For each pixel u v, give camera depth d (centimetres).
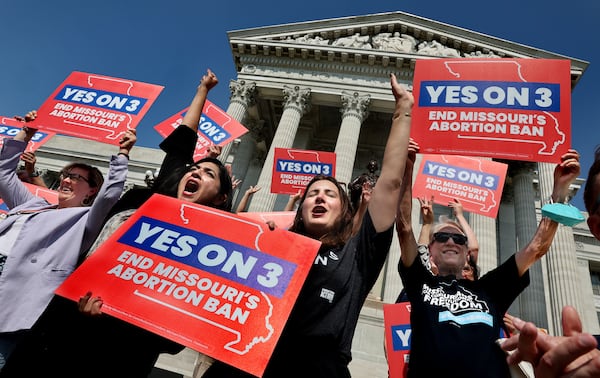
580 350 131
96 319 299
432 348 325
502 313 360
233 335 248
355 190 573
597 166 223
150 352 312
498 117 431
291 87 2864
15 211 421
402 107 362
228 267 283
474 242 553
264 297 264
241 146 3228
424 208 612
